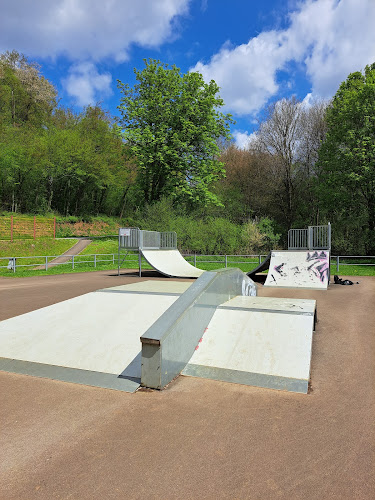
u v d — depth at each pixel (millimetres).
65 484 2004
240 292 6883
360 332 5719
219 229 27484
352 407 3006
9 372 3814
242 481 2020
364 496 1893
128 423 2717
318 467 2150
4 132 41281
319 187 29234
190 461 2215
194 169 32062
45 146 40219
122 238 15414
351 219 27938
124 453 2309
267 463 2193
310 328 4375
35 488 1972
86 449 2357
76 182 46031
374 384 3553
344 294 10062
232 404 3057
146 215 30031
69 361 3984
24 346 4426
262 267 14609
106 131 46750
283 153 36781
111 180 43969
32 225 34250
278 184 36500
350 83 28562
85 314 5324
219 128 31938
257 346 4109
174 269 15320
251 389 3367
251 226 29078
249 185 38969
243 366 3775
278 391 3322
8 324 5188
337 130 26953
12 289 10492
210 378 3619
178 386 3443
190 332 4051
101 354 4082
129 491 1940
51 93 50312
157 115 30688
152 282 8062
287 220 37219
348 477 2055
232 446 2385
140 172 34469
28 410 2953
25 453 2322
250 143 39656
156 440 2467
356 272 16891
